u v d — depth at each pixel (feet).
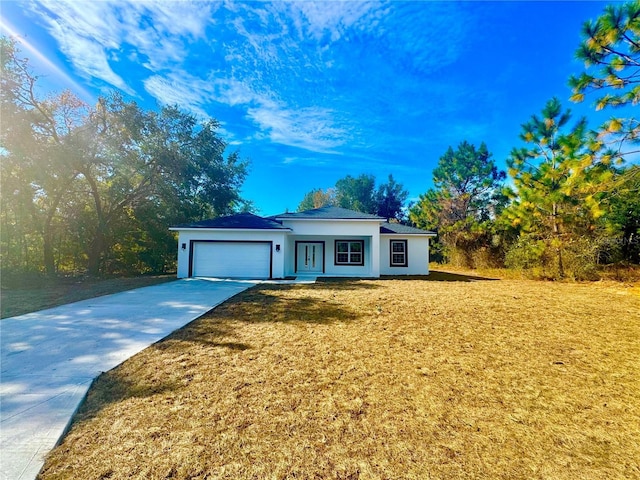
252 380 12.72
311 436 9.07
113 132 53.16
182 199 65.82
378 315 23.06
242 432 9.22
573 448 8.60
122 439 8.82
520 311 24.03
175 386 12.13
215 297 30.42
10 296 32.09
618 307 25.36
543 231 46.29
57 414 10.05
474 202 83.71
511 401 11.20
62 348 16.14
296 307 25.68
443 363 14.57
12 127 43.60
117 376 12.94
